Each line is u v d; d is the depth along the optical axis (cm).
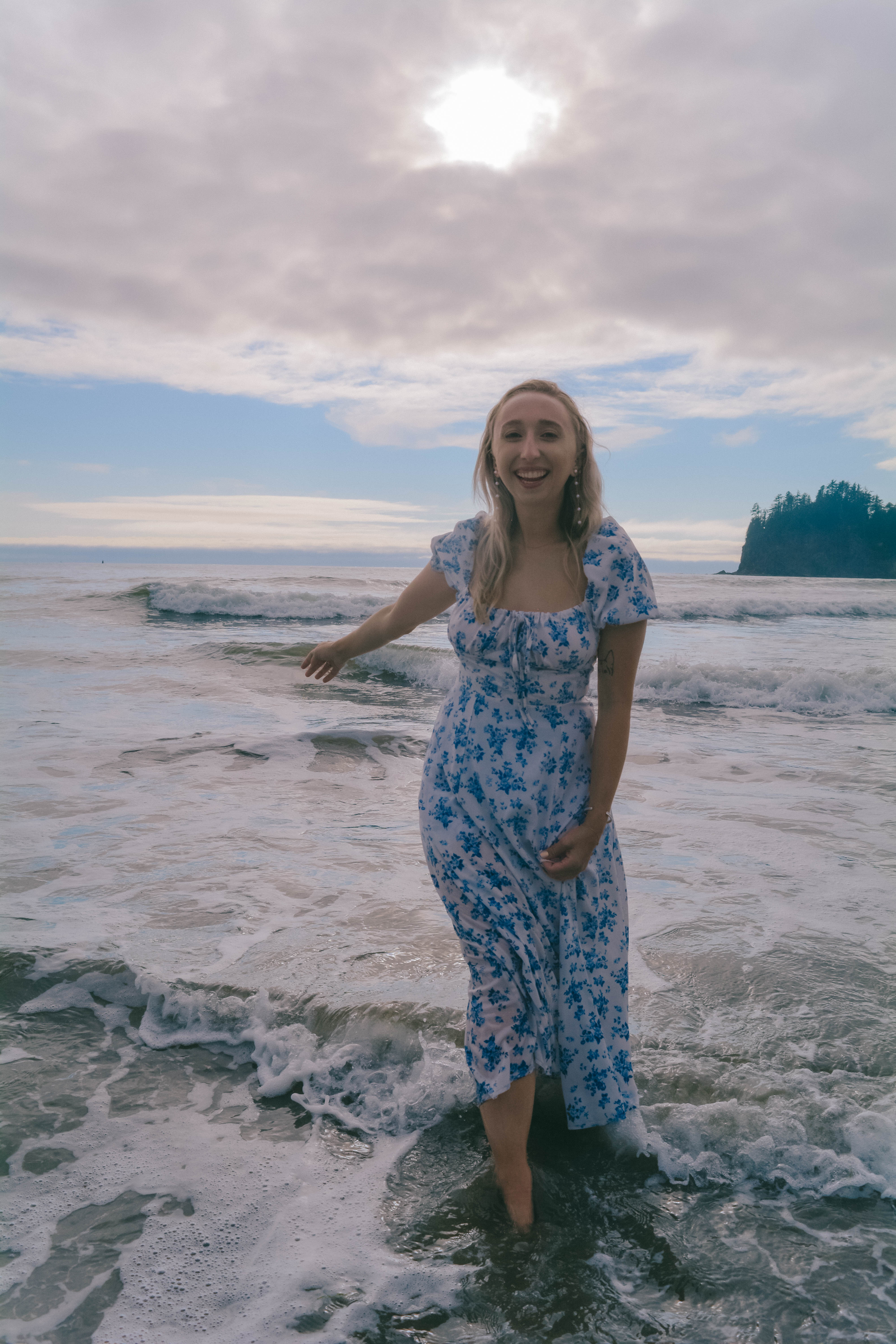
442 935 282
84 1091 204
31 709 664
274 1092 206
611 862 188
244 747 557
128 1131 189
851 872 357
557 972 182
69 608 1459
